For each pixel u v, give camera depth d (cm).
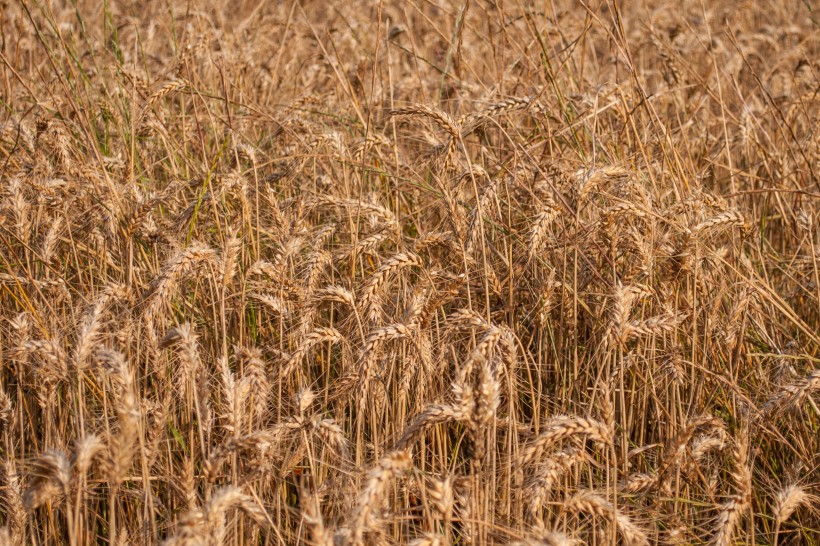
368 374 357
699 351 450
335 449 374
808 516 417
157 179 646
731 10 1161
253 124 697
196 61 820
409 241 556
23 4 520
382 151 629
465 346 459
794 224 605
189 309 488
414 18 1137
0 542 316
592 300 488
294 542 361
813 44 1062
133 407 298
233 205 534
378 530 295
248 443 313
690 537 378
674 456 345
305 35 925
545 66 582
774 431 413
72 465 295
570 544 305
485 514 322
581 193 409
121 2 1170
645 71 897
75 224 514
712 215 468
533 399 397
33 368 400
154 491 408
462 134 484
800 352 478
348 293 405
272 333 498
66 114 640
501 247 506
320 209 577
